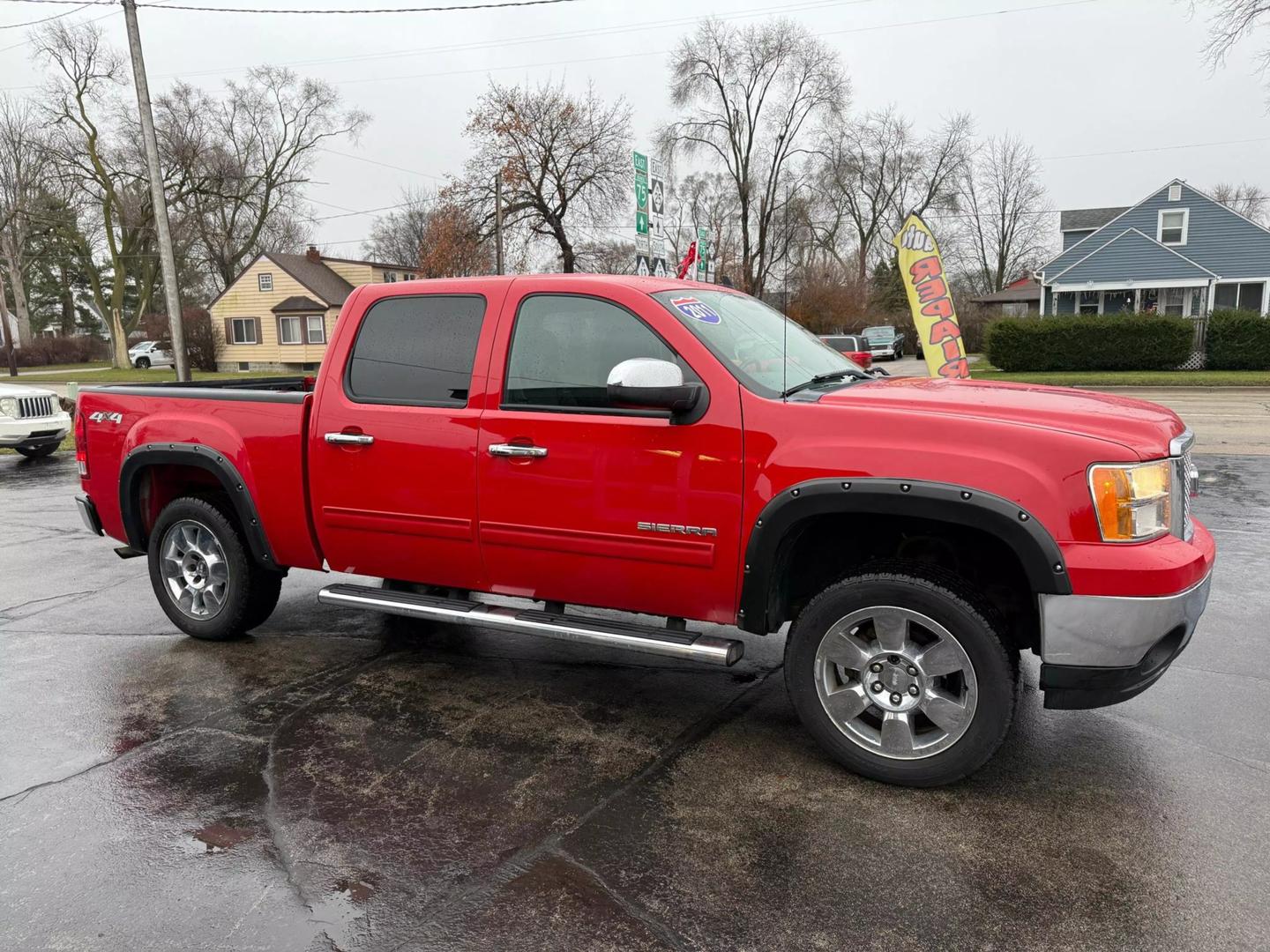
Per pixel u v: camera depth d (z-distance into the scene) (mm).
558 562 3695
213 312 42844
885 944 2367
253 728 3795
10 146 42156
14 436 12539
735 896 2592
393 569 4184
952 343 10117
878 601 3156
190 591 4918
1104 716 3795
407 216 71750
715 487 3322
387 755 3535
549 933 2434
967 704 3070
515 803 3143
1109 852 2781
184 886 2664
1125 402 3469
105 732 3766
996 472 2920
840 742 3303
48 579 6395
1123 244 34531
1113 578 2816
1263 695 3980
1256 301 34750
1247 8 21250
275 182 48594
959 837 2887
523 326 3768
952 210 56812
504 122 35875
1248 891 2564
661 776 3340
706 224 46094
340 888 2648
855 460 3078
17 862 2797
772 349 3777
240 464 4441
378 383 4098
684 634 3518
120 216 43156
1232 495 8461
